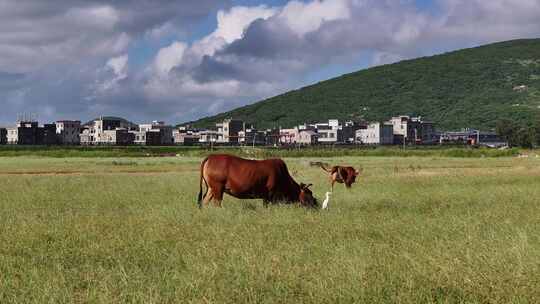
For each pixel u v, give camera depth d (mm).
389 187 25250
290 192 18344
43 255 10742
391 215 16047
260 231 13039
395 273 9039
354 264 9492
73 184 27594
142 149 120250
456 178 30688
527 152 105938
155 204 18672
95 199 20469
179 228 13547
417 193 22078
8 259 10344
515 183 27172
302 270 9398
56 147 128000
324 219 15086
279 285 8523
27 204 18953
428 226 13867
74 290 8711
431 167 48062
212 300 7992
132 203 19469
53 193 22578
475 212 16266
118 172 42750
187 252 10898
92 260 10508
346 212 16594
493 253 10180
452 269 9148
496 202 19234
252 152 94500
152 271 9633
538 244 11172
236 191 17891
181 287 8461
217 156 18094
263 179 17891
